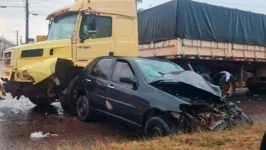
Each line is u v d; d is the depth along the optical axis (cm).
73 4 895
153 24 1236
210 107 577
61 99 849
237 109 636
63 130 679
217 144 446
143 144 471
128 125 636
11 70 844
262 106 1098
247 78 1500
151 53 1242
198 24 1173
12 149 534
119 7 947
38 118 805
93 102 736
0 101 1137
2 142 577
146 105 573
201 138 480
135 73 636
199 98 601
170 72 645
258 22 1420
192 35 1151
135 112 599
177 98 551
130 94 616
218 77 1273
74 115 848
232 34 1298
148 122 568
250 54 1384
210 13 1218
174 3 1129
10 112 895
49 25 993
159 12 1204
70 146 528
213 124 554
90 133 655
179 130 526
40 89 833
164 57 1168
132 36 973
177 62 1165
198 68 1266
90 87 750
